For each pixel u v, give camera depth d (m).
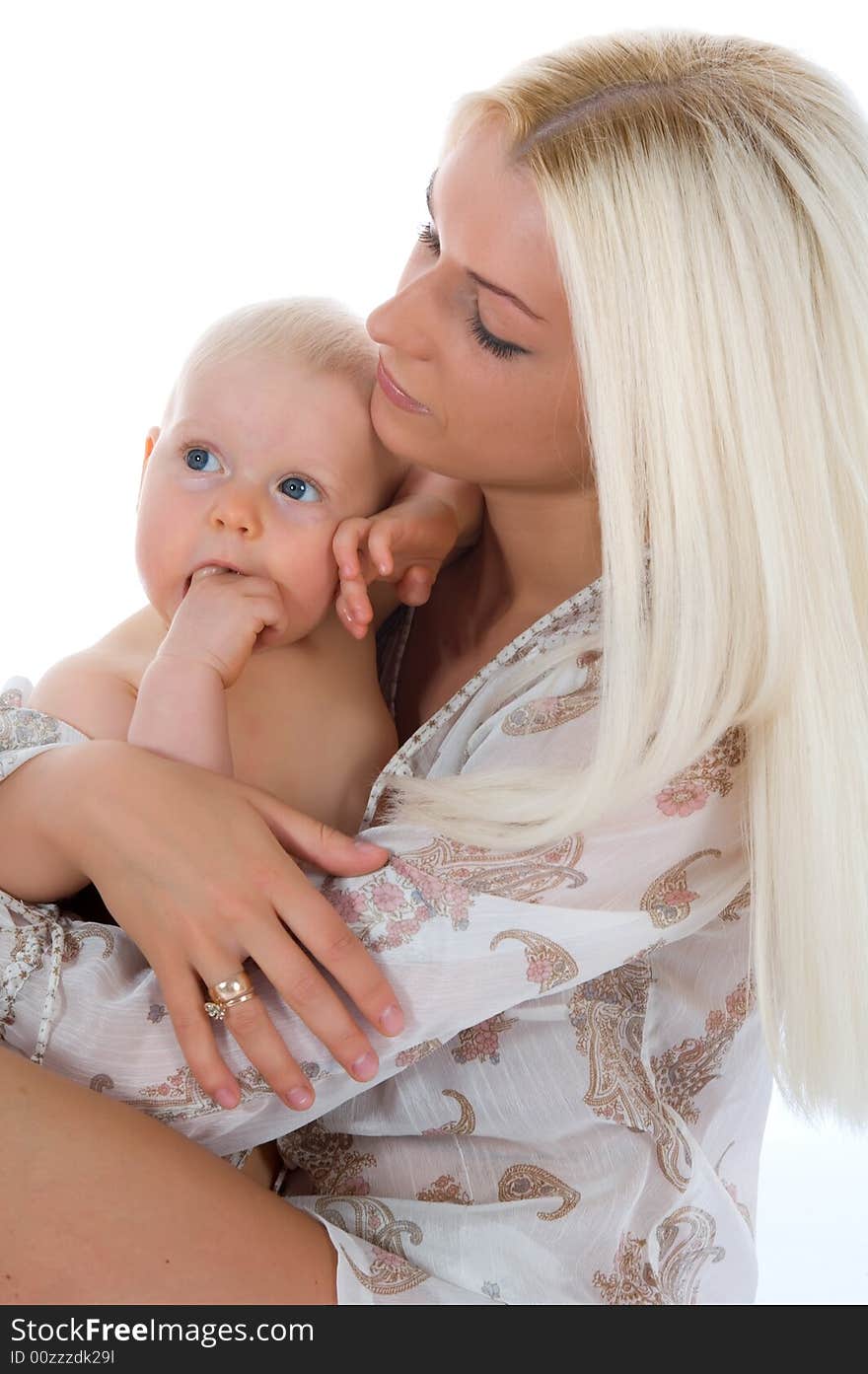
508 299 0.94
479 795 0.96
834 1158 2.03
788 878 0.98
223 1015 0.89
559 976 0.95
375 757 1.12
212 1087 0.89
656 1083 1.08
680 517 0.92
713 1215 1.04
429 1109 1.02
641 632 0.93
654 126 0.93
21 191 3.04
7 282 3.05
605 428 0.93
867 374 0.94
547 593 1.12
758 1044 1.14
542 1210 0.99
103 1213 0.84
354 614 1.01
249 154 3.05
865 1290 1.75
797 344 0.92
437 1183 1.01
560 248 0.92
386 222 3.06
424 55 3.02
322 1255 0.91
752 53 0.99
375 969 0.90
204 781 0.92
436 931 0.93
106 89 3.03
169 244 3.07
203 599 0.99
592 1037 1.01
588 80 0.95
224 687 0.98
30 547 3.07
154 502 1.03
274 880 0.89
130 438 3.09
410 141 3.05
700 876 0.99
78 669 1.07
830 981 1.00
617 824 0.94
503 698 1.05
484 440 1.00
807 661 0.94
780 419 0.92
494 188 0.94
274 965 0.88
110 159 3.05
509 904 0.93
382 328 0.98
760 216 0.91
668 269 0.91
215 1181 0.89
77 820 0.91
